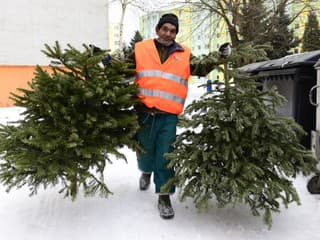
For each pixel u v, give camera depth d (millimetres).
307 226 2326
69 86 2143
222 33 15352
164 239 2160
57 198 2846
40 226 2326
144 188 3043
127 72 2467
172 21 2484
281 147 2232
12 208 2635
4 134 2334
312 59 3703
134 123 2340
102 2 13992
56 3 13016
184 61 2531
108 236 2197
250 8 12484
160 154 2500
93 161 2240
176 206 2691
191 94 14031
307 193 2922
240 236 2199
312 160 2301
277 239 2156
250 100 2230
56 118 2131
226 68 2271
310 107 3750
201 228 2311
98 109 2277
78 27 13594
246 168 2096
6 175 2180
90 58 2148
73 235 2207
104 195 2637
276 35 14273
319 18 20781
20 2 12289
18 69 12492
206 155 2154
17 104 2262
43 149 2010
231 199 2305
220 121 2273
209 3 13820
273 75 4199
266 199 2232
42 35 12859
